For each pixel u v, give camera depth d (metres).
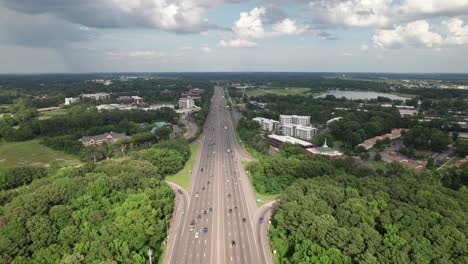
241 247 163.25
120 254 135.50
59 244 137.88
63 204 165.38
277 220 168.12
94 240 139.12
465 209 155.88
